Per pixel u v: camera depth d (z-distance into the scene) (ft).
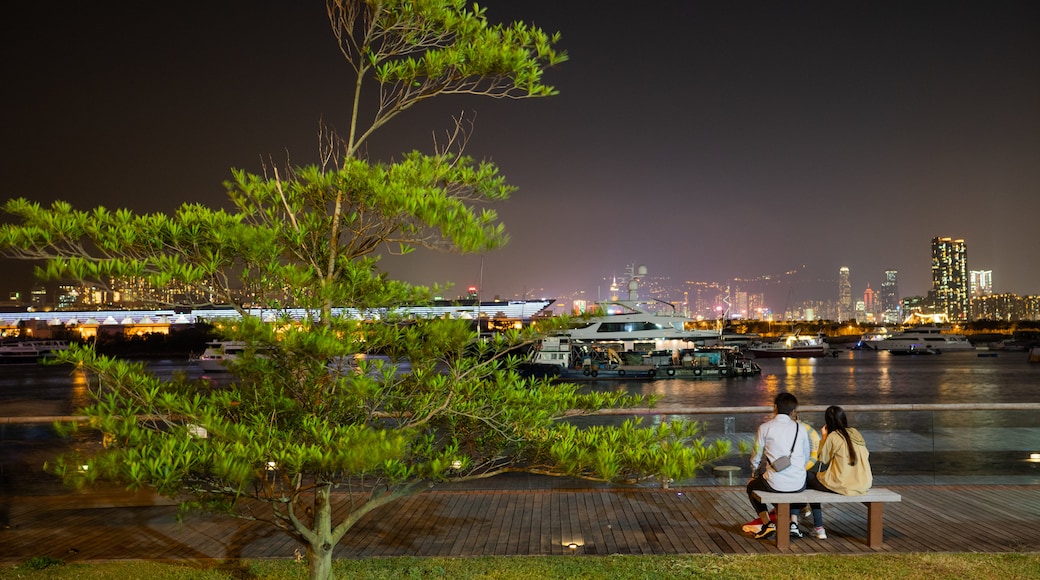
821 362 384.27
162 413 17.11
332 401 18.58
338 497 33.71
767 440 26.35
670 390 204.95
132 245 16.97
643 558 24.70
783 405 26.68
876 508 25.73
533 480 35.53
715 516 30.09
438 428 19.65
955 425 36.32
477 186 19.48
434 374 18.37
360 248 20.06
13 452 34.24
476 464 19.75
